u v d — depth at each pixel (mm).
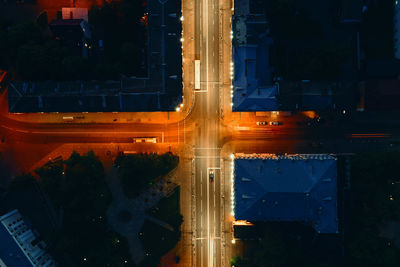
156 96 79875
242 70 79625
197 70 86812
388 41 85062
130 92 79750
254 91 79312
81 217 80000
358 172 81188
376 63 81750
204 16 86812
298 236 79562
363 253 76438
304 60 80812
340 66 83875
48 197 85688
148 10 80875
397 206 76438
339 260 78938
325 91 80312
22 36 80500
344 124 87188
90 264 80625
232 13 84000
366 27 85188
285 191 71125
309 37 84312
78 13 84688
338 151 87062
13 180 83375
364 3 83562
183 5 86562
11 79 86875
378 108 79438
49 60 79125
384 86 78812
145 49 86625
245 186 73875
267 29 80250
